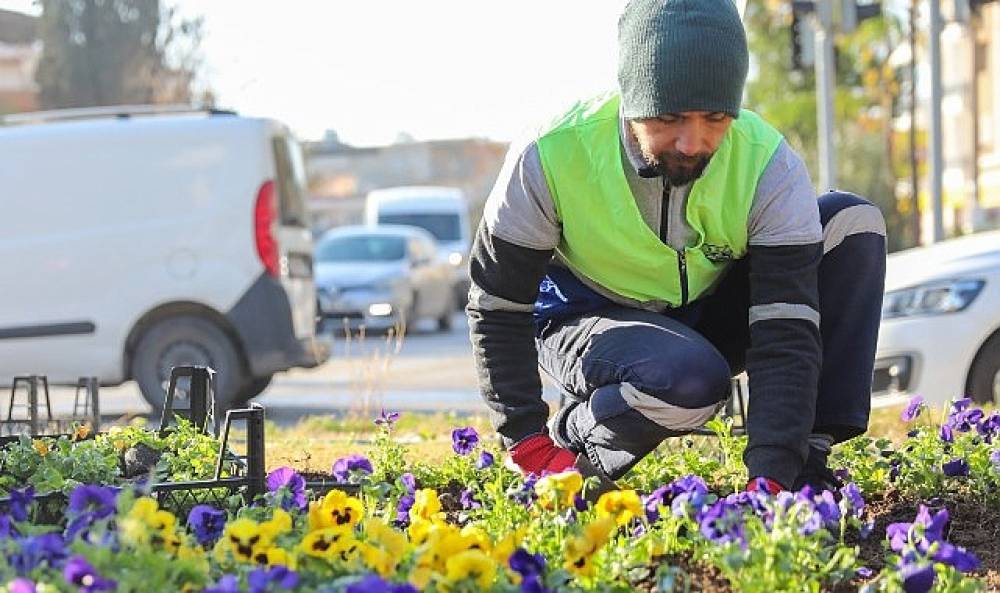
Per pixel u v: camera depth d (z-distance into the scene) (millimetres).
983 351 11109
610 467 5641
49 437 7309
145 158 14766
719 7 4949
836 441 6039
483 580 4109
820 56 23828
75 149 14773
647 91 4930
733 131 5375
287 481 5465
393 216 39625
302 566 4430
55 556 4066
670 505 5121
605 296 5820
